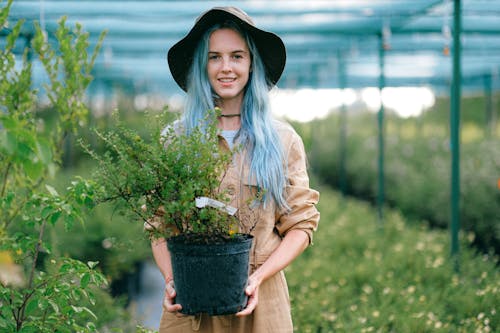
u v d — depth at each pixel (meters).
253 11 6.30
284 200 2.25
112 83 16.33
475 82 15.80
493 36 8.84
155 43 9.53
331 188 15.76
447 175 10.11
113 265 6.44
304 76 15.54
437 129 17.14
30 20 5.93
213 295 1.93
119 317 4.28
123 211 2.01
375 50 10.11
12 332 2.28
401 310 4.35
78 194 2.23
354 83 16.45
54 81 3.22
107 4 6.17
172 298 2.06
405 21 7.26
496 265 6.43
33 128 3.00
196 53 2.33
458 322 4.19
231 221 2.04
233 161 2.26
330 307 4.58
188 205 1.87
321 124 18.55
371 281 5.22
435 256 5.89
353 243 7.00
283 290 2.30
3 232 2.88
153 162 1.95
